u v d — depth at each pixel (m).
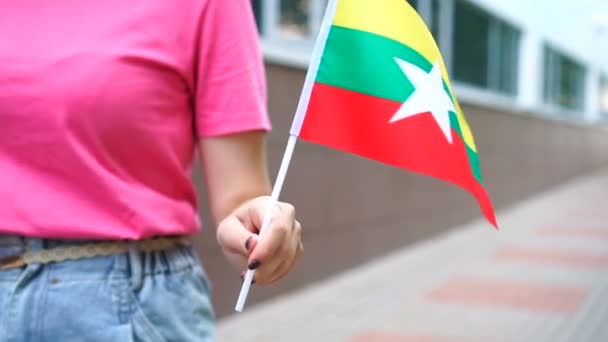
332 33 1.58
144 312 1.37
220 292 5.29
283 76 5.89
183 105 1.44
